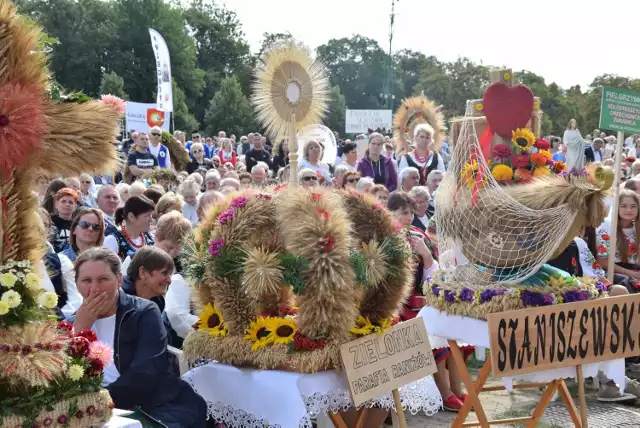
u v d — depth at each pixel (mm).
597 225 4645
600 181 4508
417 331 4379
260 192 4258
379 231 4305
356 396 3895
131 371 3867
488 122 4941
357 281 3953
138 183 8695
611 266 7141
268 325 4039
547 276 4805
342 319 3881
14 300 2516
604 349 4688
